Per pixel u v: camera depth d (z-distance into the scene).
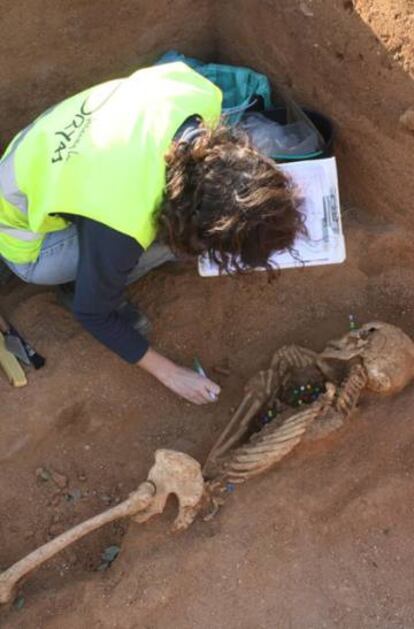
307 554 1.69
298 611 1.63
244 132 1.55
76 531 1.62
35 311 1.96
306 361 1.85
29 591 1.67
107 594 1.63
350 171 2.05
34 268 1.82
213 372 1.96
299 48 2.00
